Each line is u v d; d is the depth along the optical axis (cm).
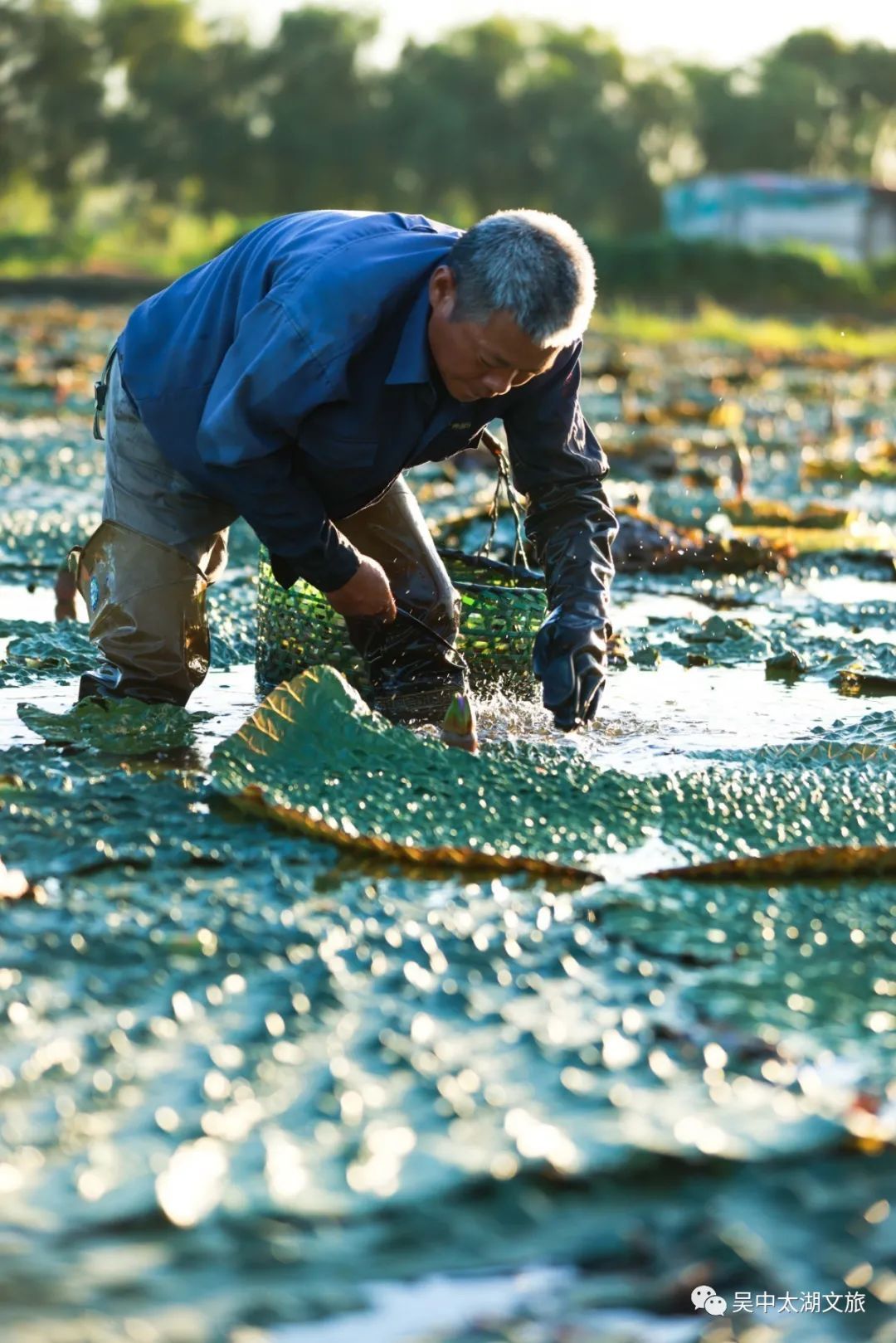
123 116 6225
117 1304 154
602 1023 215
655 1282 163
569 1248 167
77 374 1530
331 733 323
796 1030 213
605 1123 187
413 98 6162
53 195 6312
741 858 275
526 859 278
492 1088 194
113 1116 184
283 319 310
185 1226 165
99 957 229
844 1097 196
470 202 6391
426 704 381
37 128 6231
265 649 409
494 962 235
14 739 356
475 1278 162
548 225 301
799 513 829
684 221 5547
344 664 394
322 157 6141
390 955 236
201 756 349
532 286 294
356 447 323
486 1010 217
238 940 237
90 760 341
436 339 309
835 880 280
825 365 2259
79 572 396
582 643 345
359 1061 200
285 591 399
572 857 287
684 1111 191
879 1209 175
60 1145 178
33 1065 196
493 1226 169
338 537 340
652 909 257
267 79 6278
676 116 6881
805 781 330
